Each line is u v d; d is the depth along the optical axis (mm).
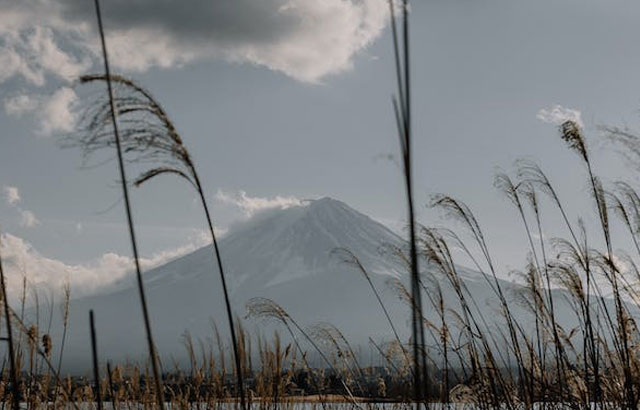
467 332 6676
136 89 3639
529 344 6621
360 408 7016
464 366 6660
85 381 6340
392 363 7145
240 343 4301
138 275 3133
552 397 6637
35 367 5684
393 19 2719
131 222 3068
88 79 3373
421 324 2887
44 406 5965
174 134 3809
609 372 6629
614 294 6527
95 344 3184
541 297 6773
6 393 5031
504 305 6730
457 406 6488
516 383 6699
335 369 7816
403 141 2701
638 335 6434
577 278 6586
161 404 3160
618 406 6344
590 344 6461
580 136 6785
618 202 6852
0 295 3869
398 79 2699
